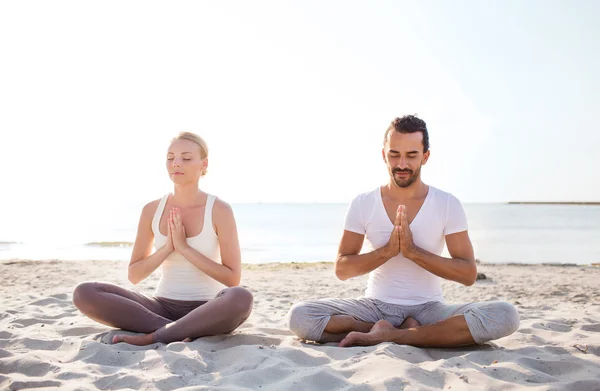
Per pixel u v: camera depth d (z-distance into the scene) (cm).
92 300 361
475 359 306
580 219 5909
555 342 362
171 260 382
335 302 360
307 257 1559
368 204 372
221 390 240
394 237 340
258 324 436
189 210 385
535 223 4756
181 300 379
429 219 359
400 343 335
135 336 344
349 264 353
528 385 256
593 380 257
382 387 246
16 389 251
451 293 711
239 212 9181
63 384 257
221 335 359
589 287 764
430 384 259
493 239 2486
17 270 925
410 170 350
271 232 3023
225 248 381
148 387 255
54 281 788
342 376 271
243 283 814
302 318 352
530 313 509
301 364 299
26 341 342
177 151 379
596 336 380
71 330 389
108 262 1073
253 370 272
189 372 282
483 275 875
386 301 360
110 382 263
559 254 1666
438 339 331
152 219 397
